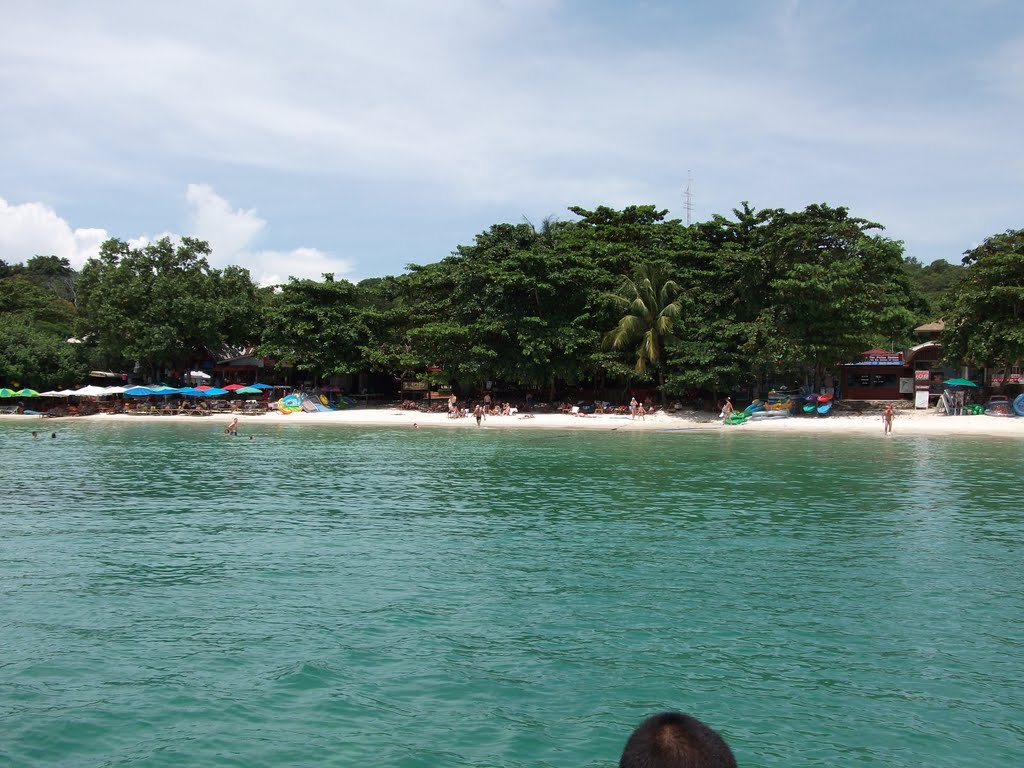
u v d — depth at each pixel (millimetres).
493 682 9047
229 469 29141
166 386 63969
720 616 11367
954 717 8188
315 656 9820
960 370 55719
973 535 16875
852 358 51656
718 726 7965
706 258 55562
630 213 65062
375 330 64000
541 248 56219
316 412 59906
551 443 39812
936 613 11508
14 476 27078
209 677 9188
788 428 47656
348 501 21672
